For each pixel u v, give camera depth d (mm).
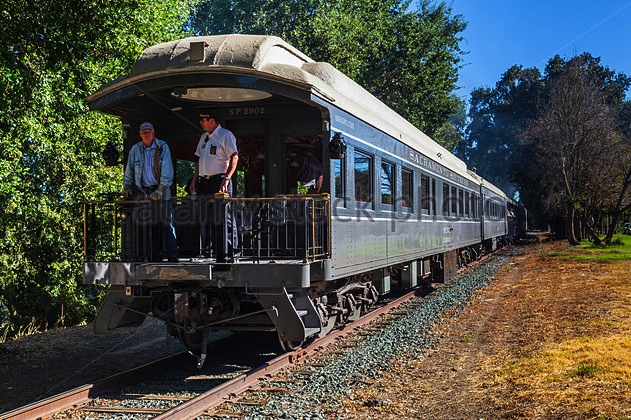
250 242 8398
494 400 5832
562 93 34219
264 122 8594
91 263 7512
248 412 5668
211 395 5871
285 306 7086
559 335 8719
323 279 7449
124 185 7801
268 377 6902
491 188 29203
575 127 33781
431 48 33750
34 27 10352
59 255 13602
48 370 8094
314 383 6668
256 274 6941
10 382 7434
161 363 7527
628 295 12609
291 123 8492
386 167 10484
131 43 13055
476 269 21344
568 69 34875
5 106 10211
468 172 22797
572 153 34125
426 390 6383
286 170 8547
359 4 31297
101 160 13758
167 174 7641
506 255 28953
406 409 5742
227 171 7543
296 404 5930
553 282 16156
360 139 8969
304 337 7078
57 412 5828
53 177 12859
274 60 7766
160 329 11141
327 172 7570
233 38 7672
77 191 13148
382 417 5512
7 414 5379
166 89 7812
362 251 9039
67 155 12531
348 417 5516
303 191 8453
